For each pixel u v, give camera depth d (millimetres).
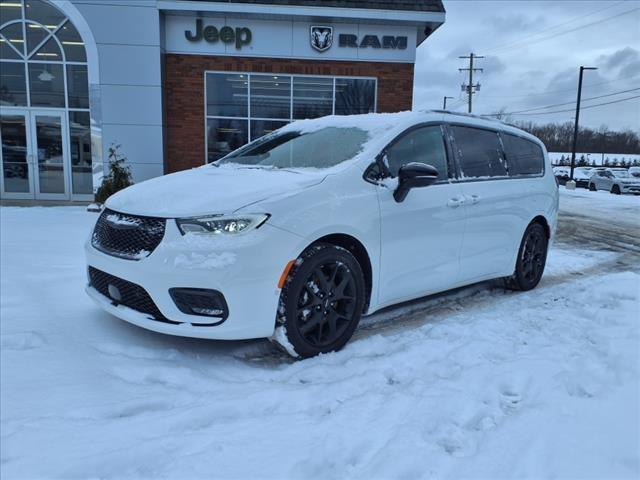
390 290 3816
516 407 2758
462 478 2088
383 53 13250
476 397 2822
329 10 12484
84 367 3023
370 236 3568
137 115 12625
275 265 3080
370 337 3740
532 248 5391
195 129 13211
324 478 2092
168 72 12953
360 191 3564
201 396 2785
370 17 12547
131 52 12383
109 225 3430
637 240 9836
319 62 13211
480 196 4527
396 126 4012
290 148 4273
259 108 13328
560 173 39031
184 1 12203
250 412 2660
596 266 6984
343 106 13461
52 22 12742
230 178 3646
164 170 12945
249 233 3035
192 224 3049
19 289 4379
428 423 2521
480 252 4605
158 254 3051
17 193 13461
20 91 13070
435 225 4070
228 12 12391
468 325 4062
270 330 3137
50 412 2541
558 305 4762
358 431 2455
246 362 3334
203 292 2990
